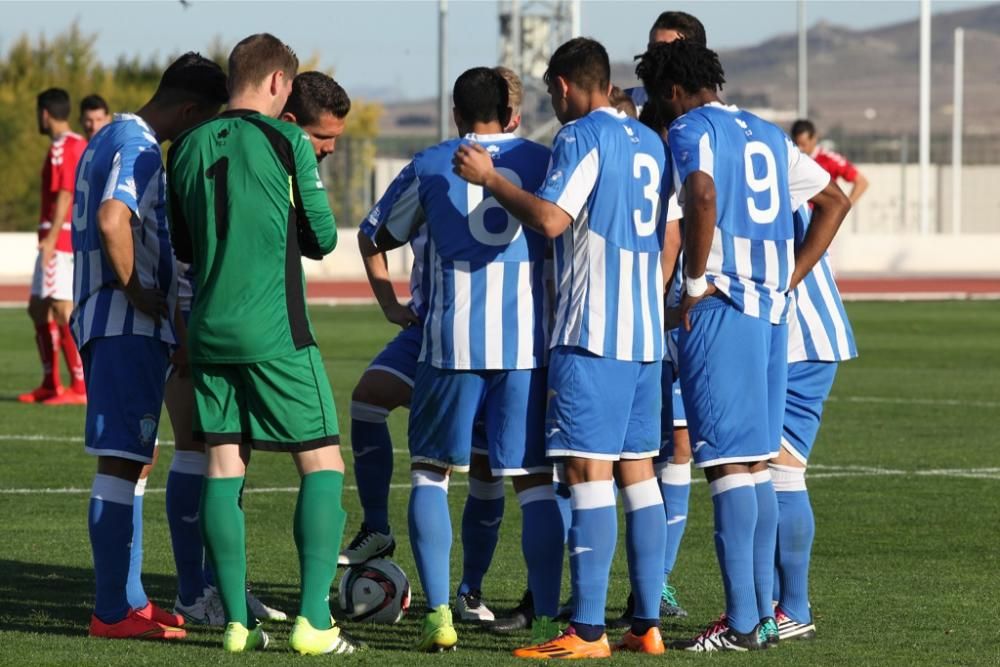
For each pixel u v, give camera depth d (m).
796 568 15.04
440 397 14.32
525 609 15.72
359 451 16.98
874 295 82.38
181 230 14.16
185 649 13.93
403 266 96.19
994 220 158.50
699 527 21.55
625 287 13.88
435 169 14.42
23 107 116.38
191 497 15.76
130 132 14.69
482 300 14.15
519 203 13.58
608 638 15.28
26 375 42.69
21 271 94.62
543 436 14.28
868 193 151.38
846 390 39.38
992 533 20.70
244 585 14.07
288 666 13.17
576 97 14.38
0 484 24.59
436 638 14.09
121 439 14.48
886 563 18.73
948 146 197.62
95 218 14.71
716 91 14.76
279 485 24.78
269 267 13.72
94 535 14.48
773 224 14.43
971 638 14.66
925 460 27.58
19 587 17.05
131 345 14.51
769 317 14.38
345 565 16.80
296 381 13.79
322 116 16.42
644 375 14.21
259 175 13.68
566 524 16.33
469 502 16.20
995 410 35.09
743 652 14.14
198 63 15.23
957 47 163.62
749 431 14.26
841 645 14.41
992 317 66.88
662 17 17.80
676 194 14.31
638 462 14.38
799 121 37.66
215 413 13.89
